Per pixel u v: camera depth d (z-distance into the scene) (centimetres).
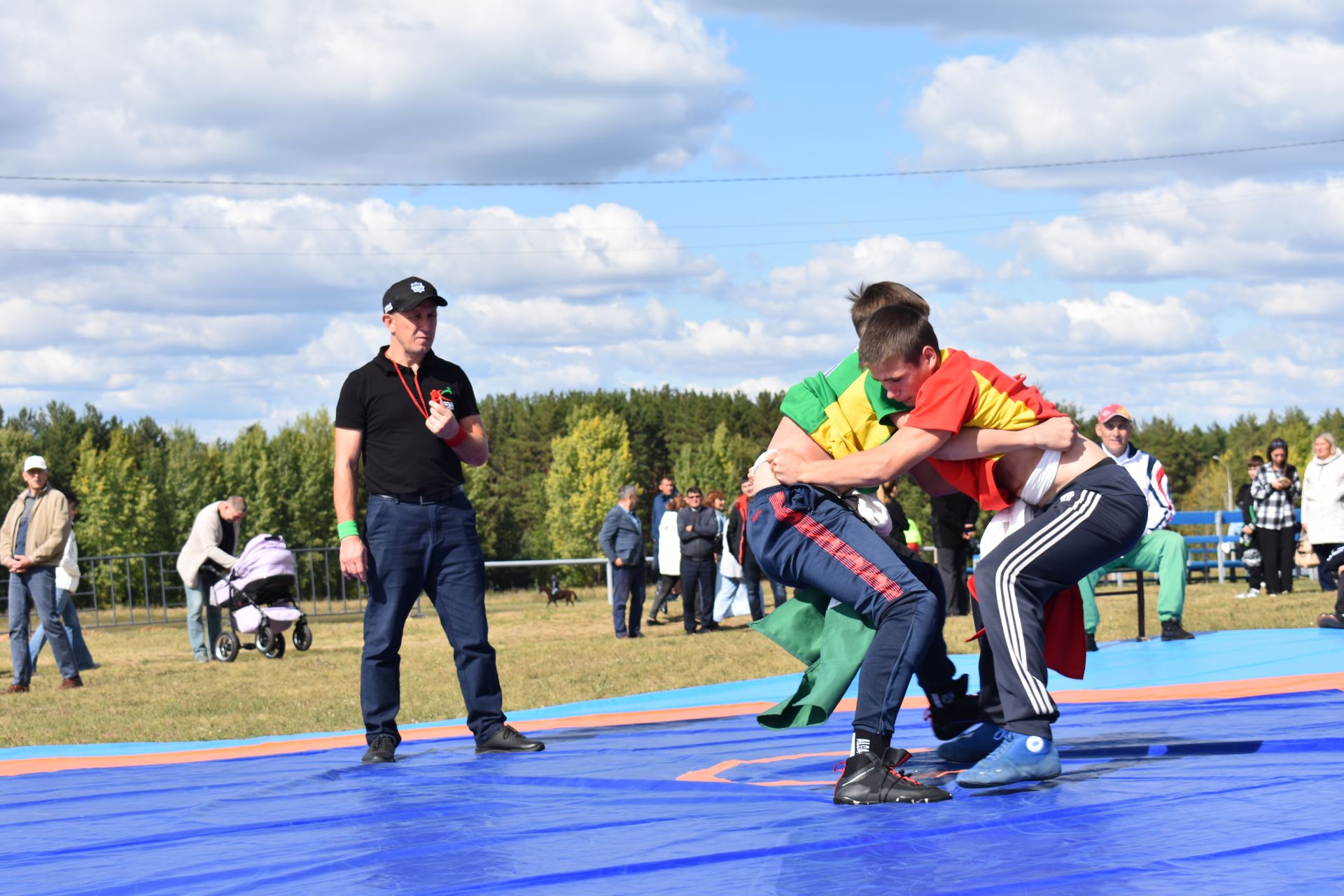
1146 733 458
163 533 6812
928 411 350
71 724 872
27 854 318
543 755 497
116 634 1933
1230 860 240
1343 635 907
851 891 235
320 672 1202
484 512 8812
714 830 301
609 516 1502
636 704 775
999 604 350
